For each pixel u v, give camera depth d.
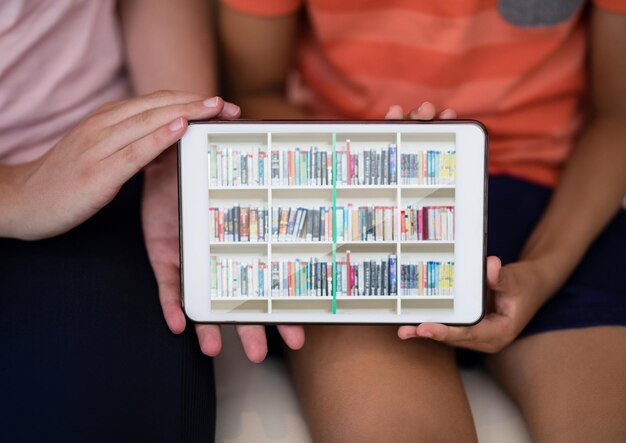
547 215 0.79
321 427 0.60
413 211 0.59
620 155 0.81
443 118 0.62
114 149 0.57
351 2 0.79
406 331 0.57
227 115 0.60
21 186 0.60
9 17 0.64
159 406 0.54
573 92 0.85
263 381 0.71
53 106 0.71
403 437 0.56
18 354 0.53
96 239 0.65
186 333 0.61
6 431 0.49
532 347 0.68
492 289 0.63
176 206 0.67
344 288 0.60
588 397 0.62
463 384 0.73
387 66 0.82
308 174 0.59
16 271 0.59
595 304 0.71
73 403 0.51
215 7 0.94
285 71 0.93
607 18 0.78
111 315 0.57
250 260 0.59
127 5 0.78
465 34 0.78
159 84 0.76
